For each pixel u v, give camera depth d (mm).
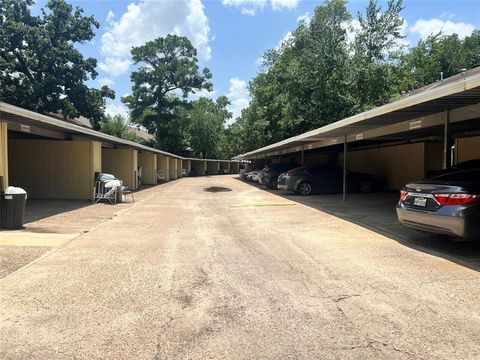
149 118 58500
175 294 4668
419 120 10281
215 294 4664
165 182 33281
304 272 5531
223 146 73125
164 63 57875
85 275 5414
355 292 4680
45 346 3396
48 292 4723
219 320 3926
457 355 3188
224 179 40031
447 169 8000
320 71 27656
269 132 40531
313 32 30047
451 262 5953
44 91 32812
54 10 34719
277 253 6684
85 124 43844
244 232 8742
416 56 36219
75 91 35188
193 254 6652
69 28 35375
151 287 4918
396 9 28906
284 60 34531
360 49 28641
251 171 34656
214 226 9602
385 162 20953
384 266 5781
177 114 59406
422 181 6953
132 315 4051
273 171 23172
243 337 3555
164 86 58062
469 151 14453
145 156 29484
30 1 33938
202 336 3582
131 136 55906
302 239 7879
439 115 9539
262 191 21531
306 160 34875
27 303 4367
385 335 3557
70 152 15625
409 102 7762
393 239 7777
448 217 6082
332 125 12320
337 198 16422
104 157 22141
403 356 3188
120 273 5512
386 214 11359
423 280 5086
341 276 5316
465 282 4980
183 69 55906
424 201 6641
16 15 33250
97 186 15477
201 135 66062
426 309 4133
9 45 32281
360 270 5590
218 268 5770
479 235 5926
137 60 57875
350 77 27078
